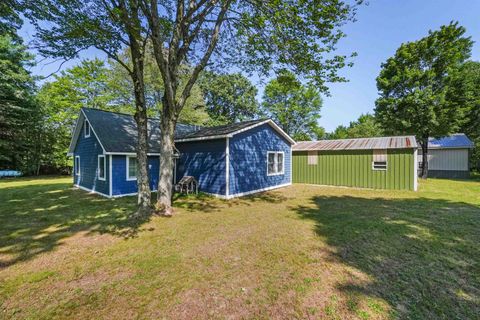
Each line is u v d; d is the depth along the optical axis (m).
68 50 6.27
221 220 5.96
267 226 5.43
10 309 2.47
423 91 14.97
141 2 5.45
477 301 2.58
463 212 6.57
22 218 6.16
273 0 5.77
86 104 19.80
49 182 14.75
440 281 3.00
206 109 27.72
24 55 17.47
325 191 11.08
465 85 14.48
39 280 3.07
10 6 5.16
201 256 3.80
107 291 2.82
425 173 16.70
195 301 2.62
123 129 11.52
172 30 6.79
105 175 9.77
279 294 2.74
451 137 19.38
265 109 29.56
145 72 18.86
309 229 5.18
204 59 7.20
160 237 4.71
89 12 5.50
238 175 9.89
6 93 16.58
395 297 2.66
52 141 20.44
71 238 4.67
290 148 13.78
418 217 6.09
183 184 10.27
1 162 18.34
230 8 7.30
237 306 2.53
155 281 3.04
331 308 2.47
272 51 7.59
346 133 37.19
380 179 11.52
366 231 4.99
